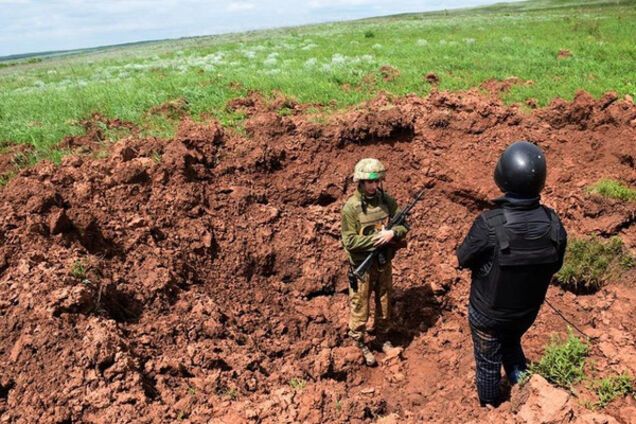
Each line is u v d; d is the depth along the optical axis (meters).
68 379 3.52
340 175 6.65
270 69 11.51
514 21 23.25
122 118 7.91
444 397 4.14
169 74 11.67
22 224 4.78
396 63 10.93
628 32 15.02
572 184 6.37
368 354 4.69
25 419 3.35
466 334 4.98
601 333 4.13
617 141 6.73
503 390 3.84
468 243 3.16
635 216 5.70
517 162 2.95
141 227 5.32
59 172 5.70
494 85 8.98
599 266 5.02
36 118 8.29
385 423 3.48
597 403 3.28
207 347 4.26
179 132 6.87
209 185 6.18
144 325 4.36
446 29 20.36
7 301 4.01
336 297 5.58
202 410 3.47
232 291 5.33
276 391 3.72
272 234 5.89
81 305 4.03
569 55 11.34
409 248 5.96
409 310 5.29
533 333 4.53
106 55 32.56
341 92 8.73
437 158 6.75
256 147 6.63
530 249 2.98
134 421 3.33
